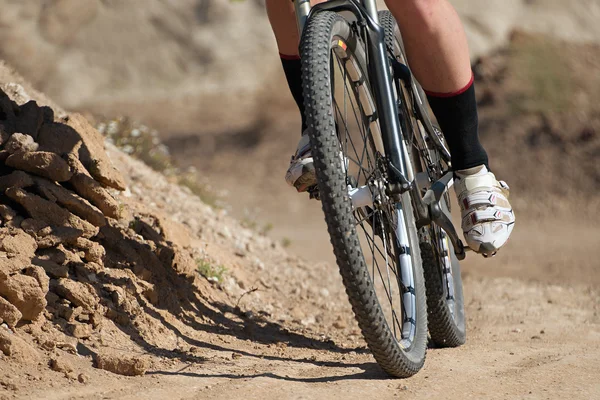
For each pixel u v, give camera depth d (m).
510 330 14.40
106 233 12.52
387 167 9.55
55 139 12.35
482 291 20.31
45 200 11.28
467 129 10.30
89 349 9.95
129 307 11.13
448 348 12.11
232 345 11.68
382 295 17.92
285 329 13.05
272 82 77.81
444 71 9.88
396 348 9.34
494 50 62.06
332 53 9.49
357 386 9.36
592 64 57.41
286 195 48.09
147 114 72.69
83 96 78.56
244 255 17.92
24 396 8.41
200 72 81.12
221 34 83.56
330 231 8.79
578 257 29.06
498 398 9.12
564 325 15.08
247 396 8.85
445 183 10.48
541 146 46.59
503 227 10.36
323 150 8.68
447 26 9.73
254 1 86.31
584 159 45.16
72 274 11.12
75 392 8.71
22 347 9.16
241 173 52.91
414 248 10.38
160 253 13.33
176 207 18.80
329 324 14.73
